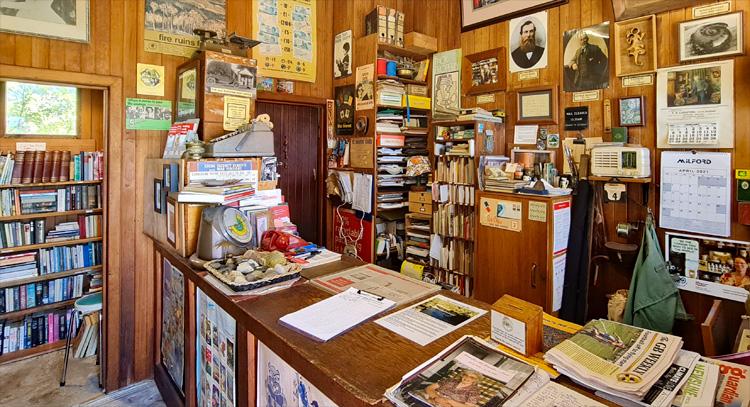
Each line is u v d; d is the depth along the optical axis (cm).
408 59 392
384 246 371
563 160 288
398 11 385
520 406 83
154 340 276
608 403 85
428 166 376
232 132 232
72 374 296
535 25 301
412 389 89
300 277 177
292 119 378
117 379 273
